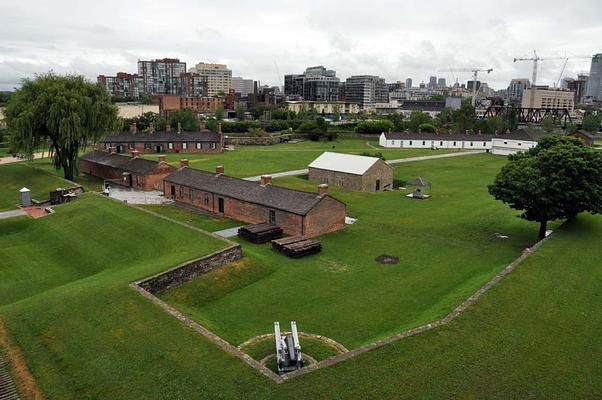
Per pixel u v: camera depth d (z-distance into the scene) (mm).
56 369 19969
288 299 29219
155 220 40125
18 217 44031
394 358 20344
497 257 37250
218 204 49656
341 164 68938
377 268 34688
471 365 20109
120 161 69000
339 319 26609
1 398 18078
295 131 141375
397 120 160250
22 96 61375
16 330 22766
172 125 129500
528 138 108312
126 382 18969
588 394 18609
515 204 39969
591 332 23266
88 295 25766
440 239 42000
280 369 20328
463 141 124625
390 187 69250
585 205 37469
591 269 30875
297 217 41375
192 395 18062
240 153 102500
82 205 46031
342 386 18453
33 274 32500
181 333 22234
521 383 19109
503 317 24297
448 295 29766
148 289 27812
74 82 63906
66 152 64188
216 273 31656
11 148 61906
